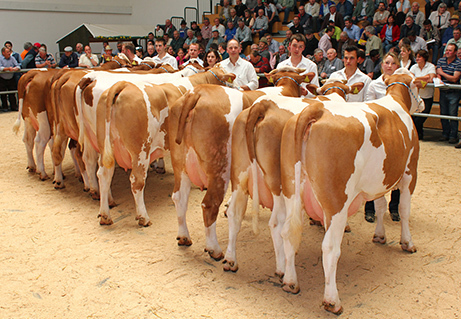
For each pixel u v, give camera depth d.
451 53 7.71
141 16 21.20
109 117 4.03
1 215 4.66
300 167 2.82
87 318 2.90
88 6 19.95
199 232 4.30
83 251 3.85
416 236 4.15
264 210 4.98
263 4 14.48
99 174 4.31
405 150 3.36
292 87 4.38
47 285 3.29
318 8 13.12
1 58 11.70
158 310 2.98
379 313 2.92
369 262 3.67
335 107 2.89
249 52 13.88
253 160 3.18
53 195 5.34
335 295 2.88
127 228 4.38
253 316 2.91
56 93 5.19
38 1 18.45
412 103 4.09
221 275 3.45
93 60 13.35
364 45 10.35
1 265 3.58
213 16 17.72
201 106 3.47
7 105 11.99
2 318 2.88
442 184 5.62
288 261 3.13
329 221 2.81
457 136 7.88
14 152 7.42
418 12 10.71
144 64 6.72
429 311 2.94
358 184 2.93
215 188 3.62
